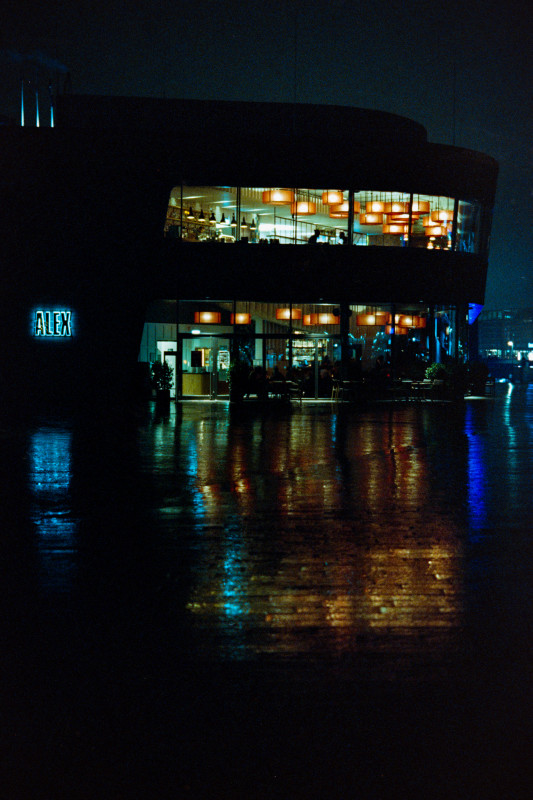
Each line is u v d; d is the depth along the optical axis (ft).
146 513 28.58
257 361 106.83
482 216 115.44
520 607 17.35
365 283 106.52
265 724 11.55
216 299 105.29
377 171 104.99
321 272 105.50
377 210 106.42
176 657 14.24
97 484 35.47
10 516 27.96
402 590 18.67
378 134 105.29
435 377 106.42
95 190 102.94
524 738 11.16
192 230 104.06
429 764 10.44
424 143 107.04
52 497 31.99
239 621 16.34
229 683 13.04
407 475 38.63
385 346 109.19
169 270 104.01
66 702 12.35
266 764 10.43
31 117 118.01
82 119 106.42
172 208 103.65
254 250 104.47
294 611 17.02
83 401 103.60
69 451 48.57
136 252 103.60
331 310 107.34
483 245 116.88
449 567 20.84
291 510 29.25
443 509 29.45
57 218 103.09
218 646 14.82
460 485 35.42
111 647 14.76
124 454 47.14
